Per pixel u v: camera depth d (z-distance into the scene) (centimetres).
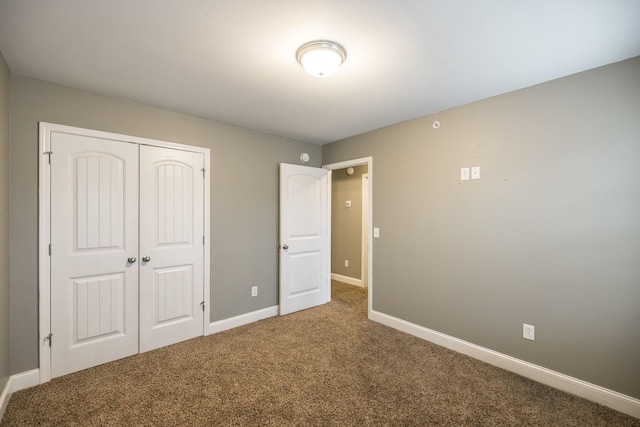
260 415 176
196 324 287
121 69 194
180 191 276
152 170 259
